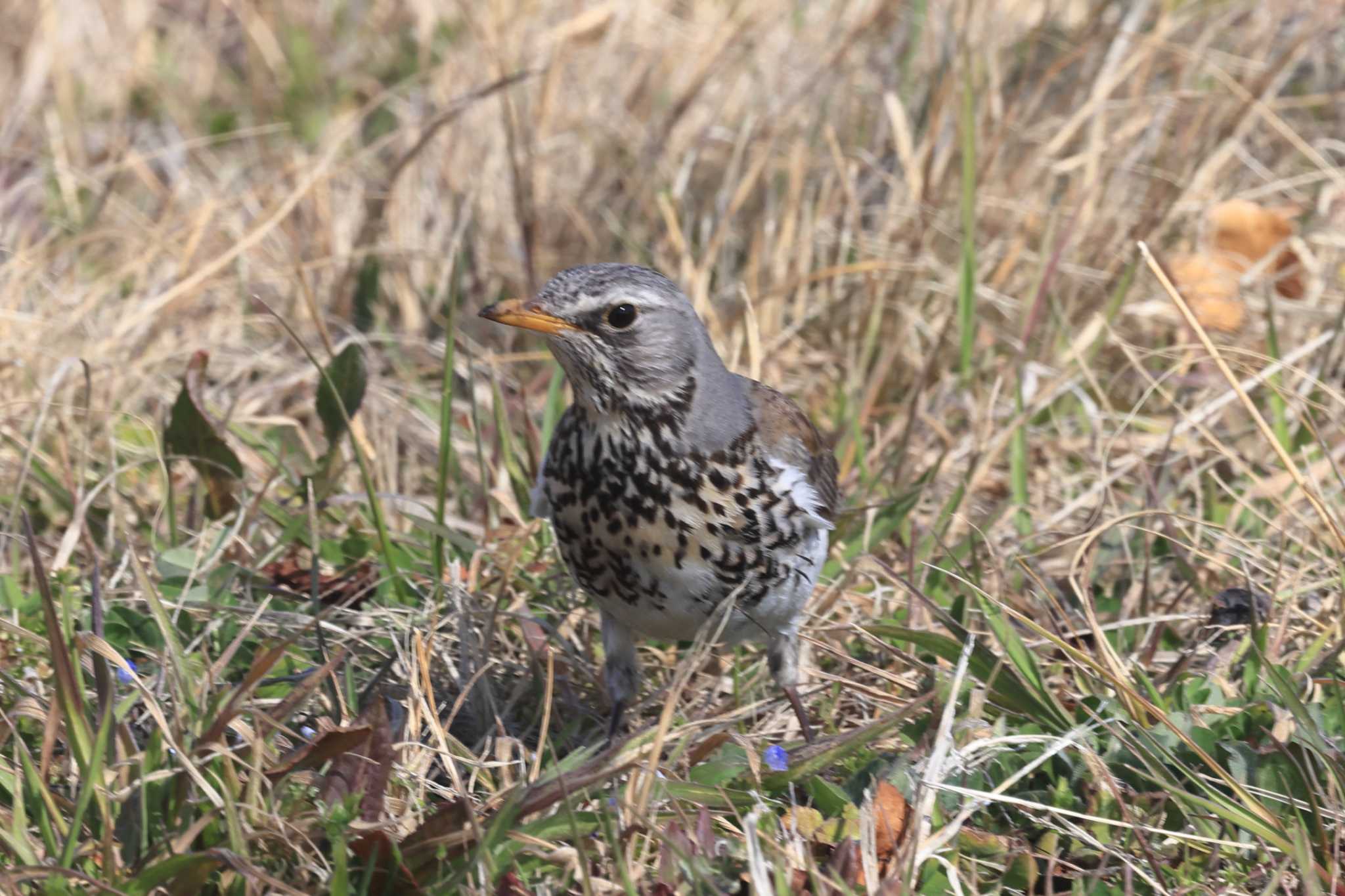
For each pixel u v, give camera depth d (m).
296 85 17.98
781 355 13.13
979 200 13.92
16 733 7.28
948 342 13.13
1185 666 8.88
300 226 14.52
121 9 18.95
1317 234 14.14
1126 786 7.92
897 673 9.21
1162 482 11.01
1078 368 12.54
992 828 7.68
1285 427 11.45
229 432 11.52
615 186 15.09
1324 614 9.50
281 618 9.33
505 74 15.04
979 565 10.05
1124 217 14.04
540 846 7.11
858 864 7.11
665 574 8.07
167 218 14.38
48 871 6.41
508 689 9.12
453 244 13.90
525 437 11.11
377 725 7.13
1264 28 16.00
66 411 11.40
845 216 14.13
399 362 13.12
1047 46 15.62
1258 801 7.64
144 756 6.88
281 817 6.96
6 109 17.23
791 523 8.13
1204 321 13.22
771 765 7.92
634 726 9.08
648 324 7.84
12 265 12.85
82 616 9.08
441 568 9.84
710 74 15.47
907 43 15.45
